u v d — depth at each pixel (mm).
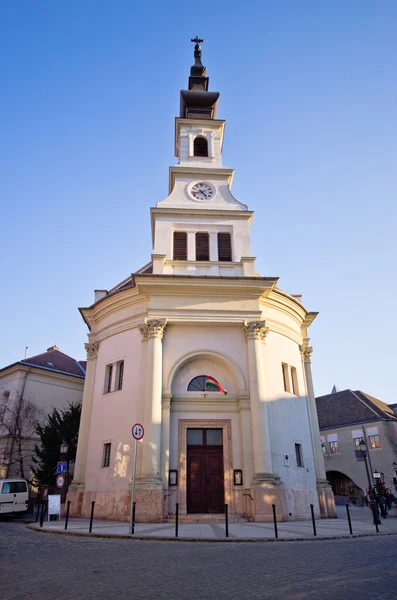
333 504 21609
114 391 20562
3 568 7590
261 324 20312
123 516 17375
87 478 19844
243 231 23672
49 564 7965
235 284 20656
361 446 26938
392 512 21750
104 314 22984
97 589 6082
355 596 5668
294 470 19719
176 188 25031
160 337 19688
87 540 11641
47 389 33375
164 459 17906
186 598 5629
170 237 23094
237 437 19000
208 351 20078
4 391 32688
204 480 18500
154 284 20328
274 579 6734
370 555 8984
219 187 25297
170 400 19109
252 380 19312
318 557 8773
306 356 25094
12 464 29453
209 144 27281
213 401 19516
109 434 19766
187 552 9555
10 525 16859
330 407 50438
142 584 6391
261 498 17156
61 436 26500
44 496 20109
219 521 16891
